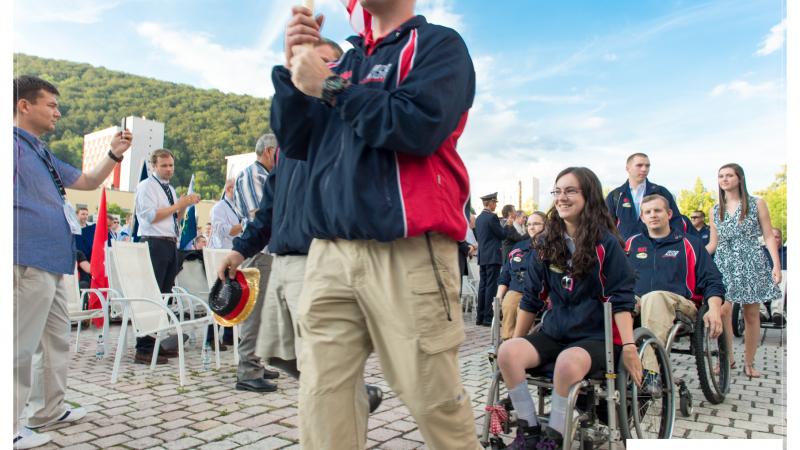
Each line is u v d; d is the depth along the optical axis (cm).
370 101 154
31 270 297
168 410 386
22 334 297
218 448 314
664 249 448
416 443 327
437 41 164
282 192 247
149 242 581
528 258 321
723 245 568
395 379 171
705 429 376
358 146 163
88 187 366
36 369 346
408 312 163
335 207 166
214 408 392
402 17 181
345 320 176
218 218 643
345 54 189
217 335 528
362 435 186
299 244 229
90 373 500
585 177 295
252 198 466
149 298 492
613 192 604
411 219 159
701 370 423
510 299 452
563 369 268
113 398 415
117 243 476
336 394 175
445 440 171
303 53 158
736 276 548
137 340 552
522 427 279
